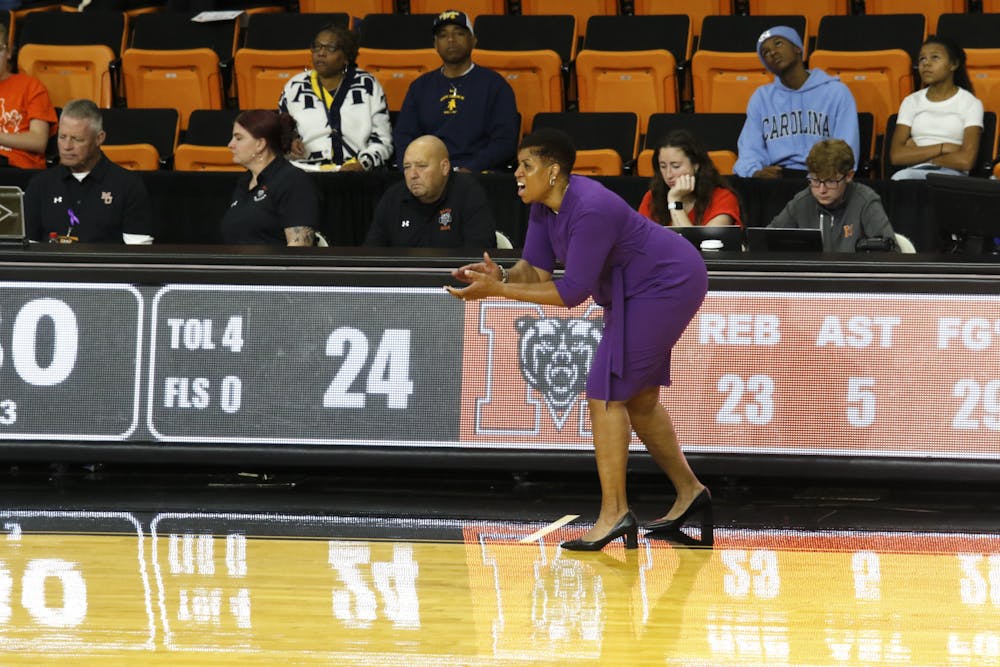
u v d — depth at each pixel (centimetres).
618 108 2748
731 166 2480
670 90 2723
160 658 1056
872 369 1608
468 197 1942
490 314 1653
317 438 1673
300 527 1504
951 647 1103
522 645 1098
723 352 1628
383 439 1667
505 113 2555
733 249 1758
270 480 1742
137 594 1231
